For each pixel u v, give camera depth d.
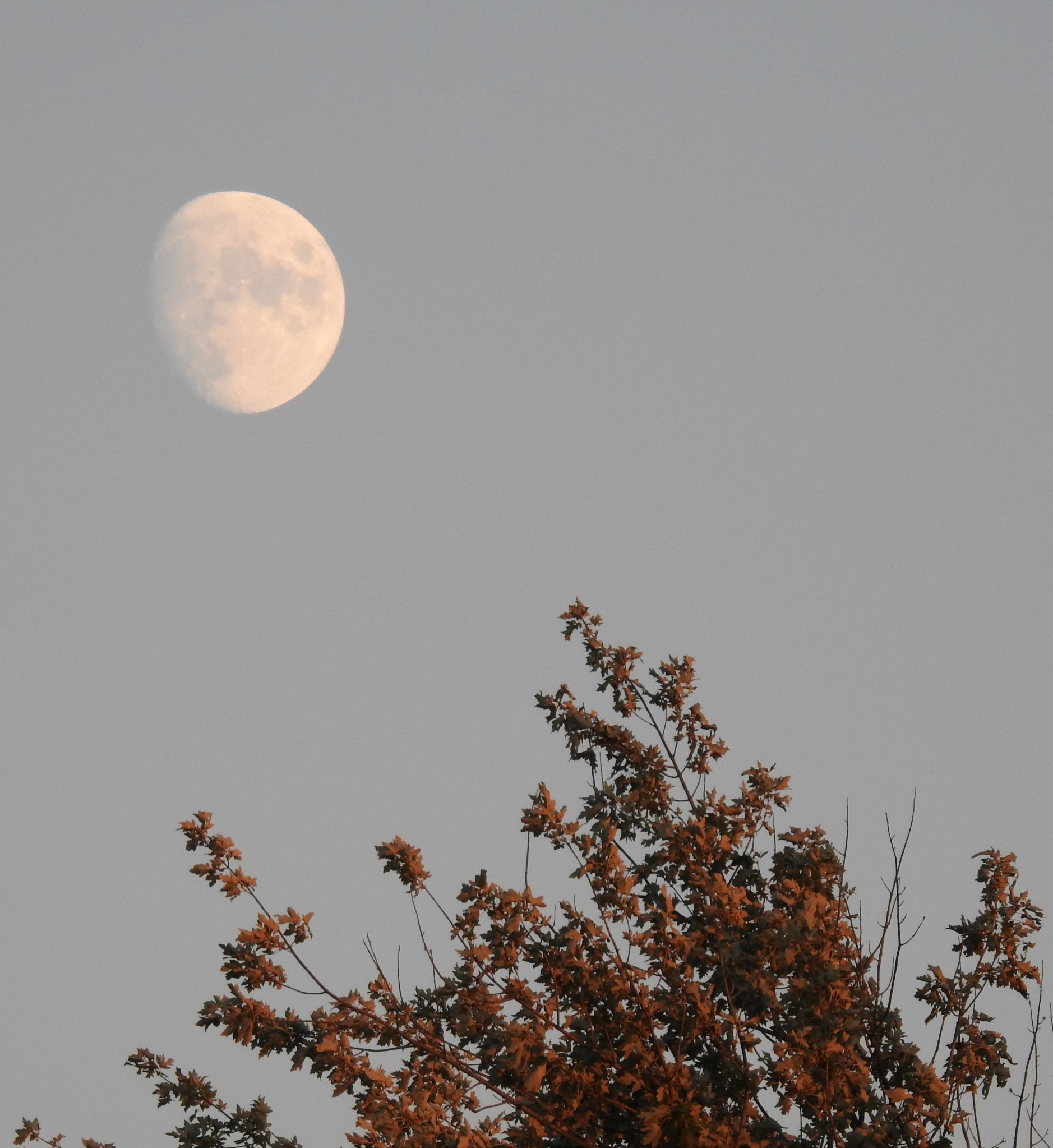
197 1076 38.31
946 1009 36.62
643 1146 32.09
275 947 32.81
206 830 33.72
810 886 37.22
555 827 35.59
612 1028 33.75
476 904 34.50
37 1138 38.12
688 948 33.97
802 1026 33.16
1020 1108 33.66
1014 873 38.47
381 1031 32.91
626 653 42.75
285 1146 35.88
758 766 39.50
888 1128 33.38
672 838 37.00
